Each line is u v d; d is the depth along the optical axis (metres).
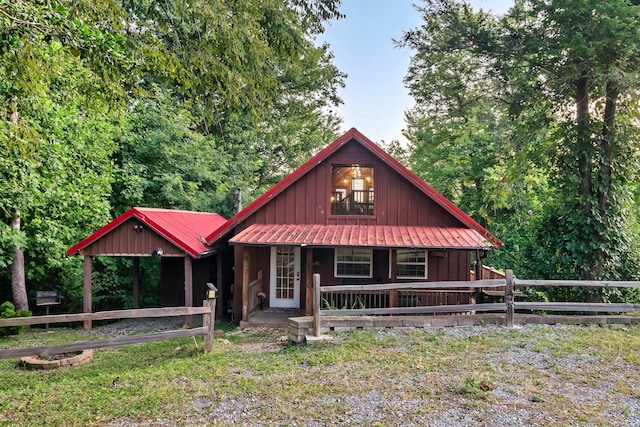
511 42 11.13
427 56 13.22
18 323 6.71
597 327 8.98
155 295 18.88
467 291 11.48
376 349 7.67
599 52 9.92
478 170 20.78
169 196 18.17
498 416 4.96
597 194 11.02
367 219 12.80
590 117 10.99
